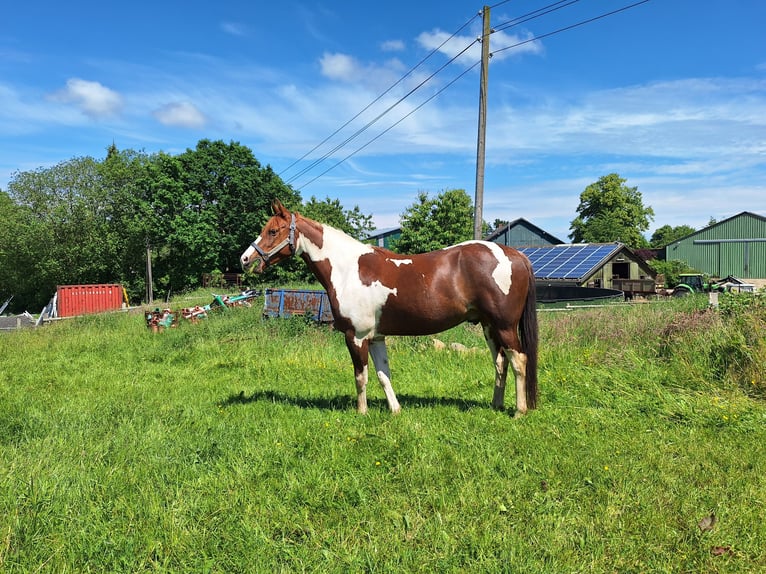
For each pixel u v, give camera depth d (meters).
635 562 2.57
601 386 5.75
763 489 3.23
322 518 3.09
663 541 2.76
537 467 3.67
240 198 35.28
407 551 2.68
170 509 3.16
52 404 5.95
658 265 34.31
